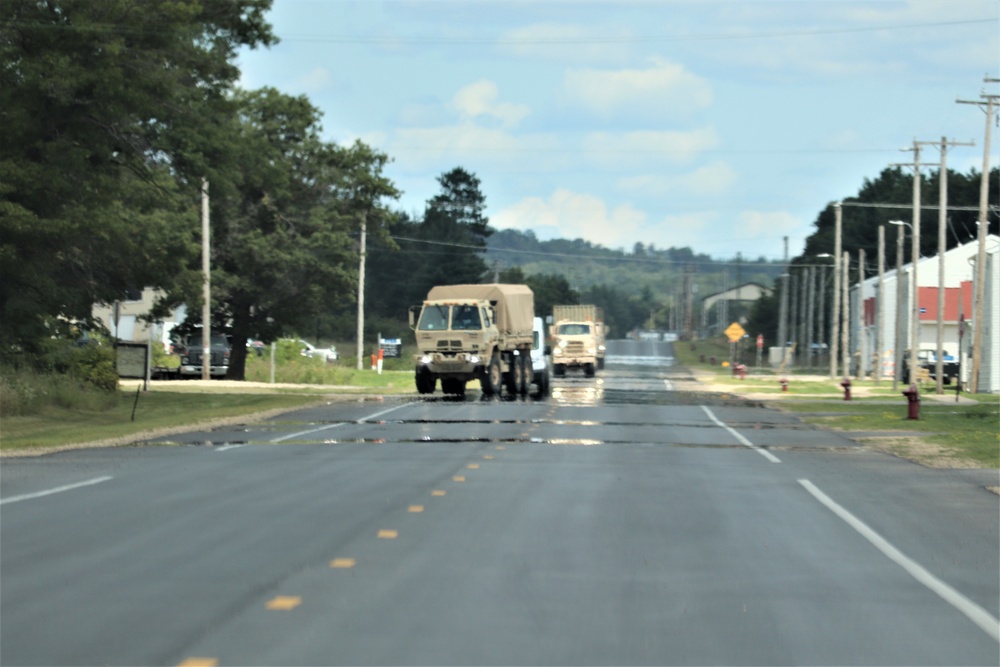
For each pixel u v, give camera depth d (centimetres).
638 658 1912
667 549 2952
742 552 2936
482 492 4003
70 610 2197
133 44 8888
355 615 2172
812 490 4256
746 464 5178
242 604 2255
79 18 8319
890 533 3297
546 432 6819
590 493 4031
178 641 1975
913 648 2022
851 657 1956
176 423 7406
